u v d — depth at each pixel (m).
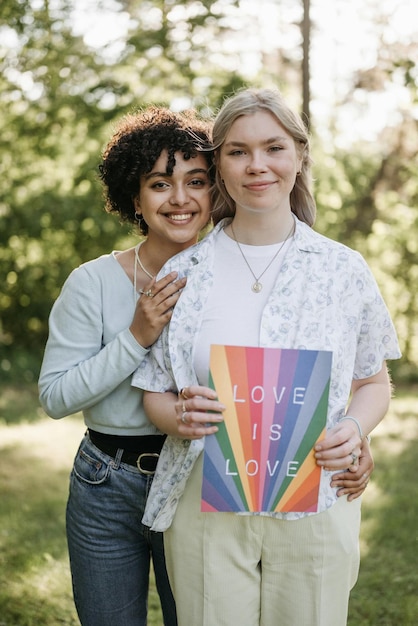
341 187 9.59
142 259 2.40
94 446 2.40
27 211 10.63
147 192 2.31
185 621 2.22
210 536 2.14
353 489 2.17
